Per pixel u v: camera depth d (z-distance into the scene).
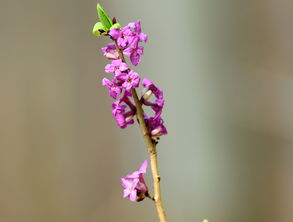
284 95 1.48
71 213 1.46
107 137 1.49
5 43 1.43
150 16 1.47
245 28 1.49
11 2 1.43
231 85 1.49
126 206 1.46
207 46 1.49
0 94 1.43
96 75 1.48
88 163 1.48
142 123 0.61
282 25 1.49
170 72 1.49
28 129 1.44
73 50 1.46
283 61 1.49
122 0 1.46
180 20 1.47
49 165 1.45
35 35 1.44
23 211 1.44
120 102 0.61
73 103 1.47
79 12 1.46
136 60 0.60
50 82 1.45
